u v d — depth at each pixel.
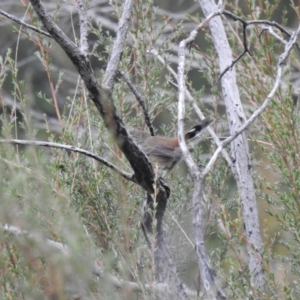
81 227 7.09
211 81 10.04
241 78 10.30
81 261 5.75
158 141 9.98
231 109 9.27
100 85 6.40
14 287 6.91
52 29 6.17
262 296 7.86
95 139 9.31
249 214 8.89
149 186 6.92
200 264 5.22
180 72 6.15
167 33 18.42
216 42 9.68
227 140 5.80
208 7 9.87
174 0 21.16
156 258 6.98
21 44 20.22
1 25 19.39
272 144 9.15
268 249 8.34
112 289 5.80
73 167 8.62
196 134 9.55
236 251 8.78
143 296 6.41
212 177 9.45
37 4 6.10
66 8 18.72
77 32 19.03
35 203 6.16
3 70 9.27
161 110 10.09
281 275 8.48
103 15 21.16
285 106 8.78
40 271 6.05
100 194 8.69
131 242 7.29
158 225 7.08
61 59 20.19
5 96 17.83
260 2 10.80
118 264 6.83
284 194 8.58
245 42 7.38
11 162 7.11
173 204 9.16
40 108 18.56
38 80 19.33
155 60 10.14
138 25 10.30
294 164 9.04
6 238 6.64
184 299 6.83
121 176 7.00
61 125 9.30
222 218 8.74
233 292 7.82
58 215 6.87
